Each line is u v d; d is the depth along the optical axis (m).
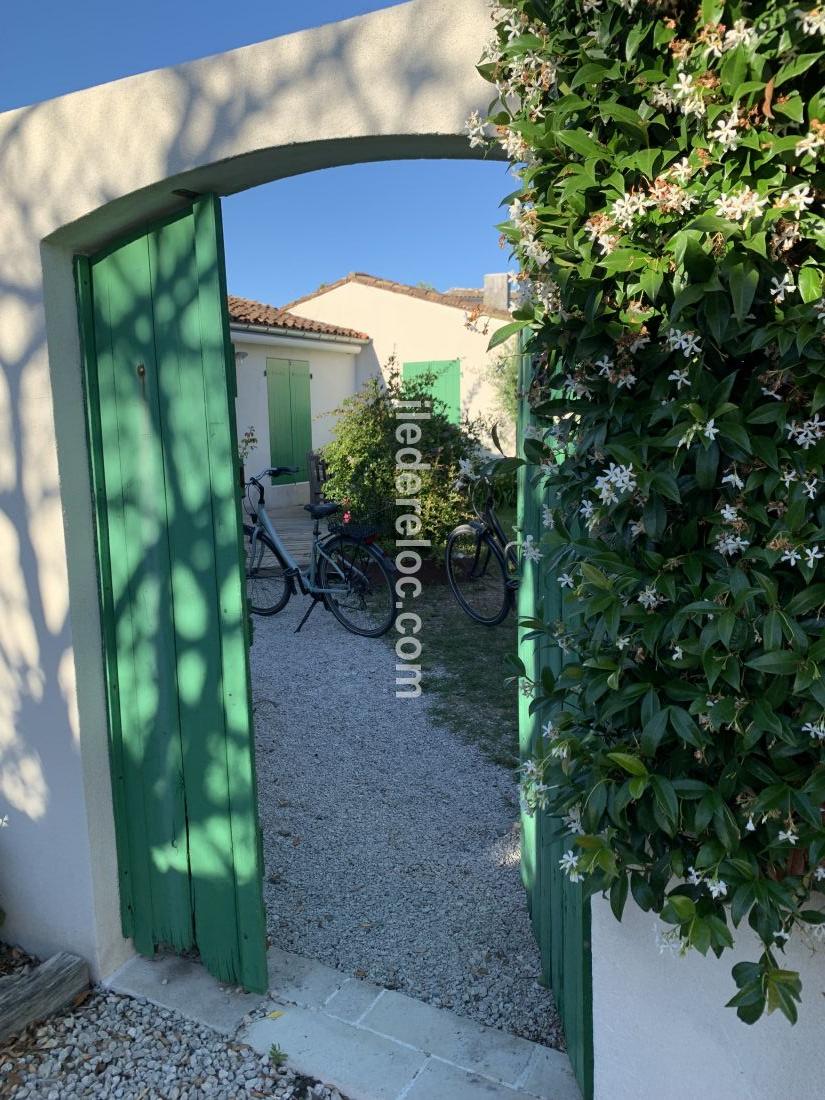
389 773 3.98
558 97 1.34
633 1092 1.76
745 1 1.14
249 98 1.91
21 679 2.48
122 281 2.30
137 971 2.56
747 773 1.29
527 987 2.47
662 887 1.41
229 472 2.22
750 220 1.12
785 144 1.12
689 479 1.26
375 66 1.79
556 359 1.42
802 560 1.18
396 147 1.89
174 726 2.44
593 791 1.35
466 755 4.17
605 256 1.24
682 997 1.65
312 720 4.64
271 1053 2.18
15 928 2.65
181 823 2.47
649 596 1.27
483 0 1.67
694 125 1.23
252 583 6.98
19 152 2.21
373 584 7.41
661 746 1.37
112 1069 2.16
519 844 3.32
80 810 2.45
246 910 2.39
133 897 2.59
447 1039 2.22
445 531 7.34
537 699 1.63
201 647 2.35
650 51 1.26
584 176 1.26
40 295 2.25
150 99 2.02
